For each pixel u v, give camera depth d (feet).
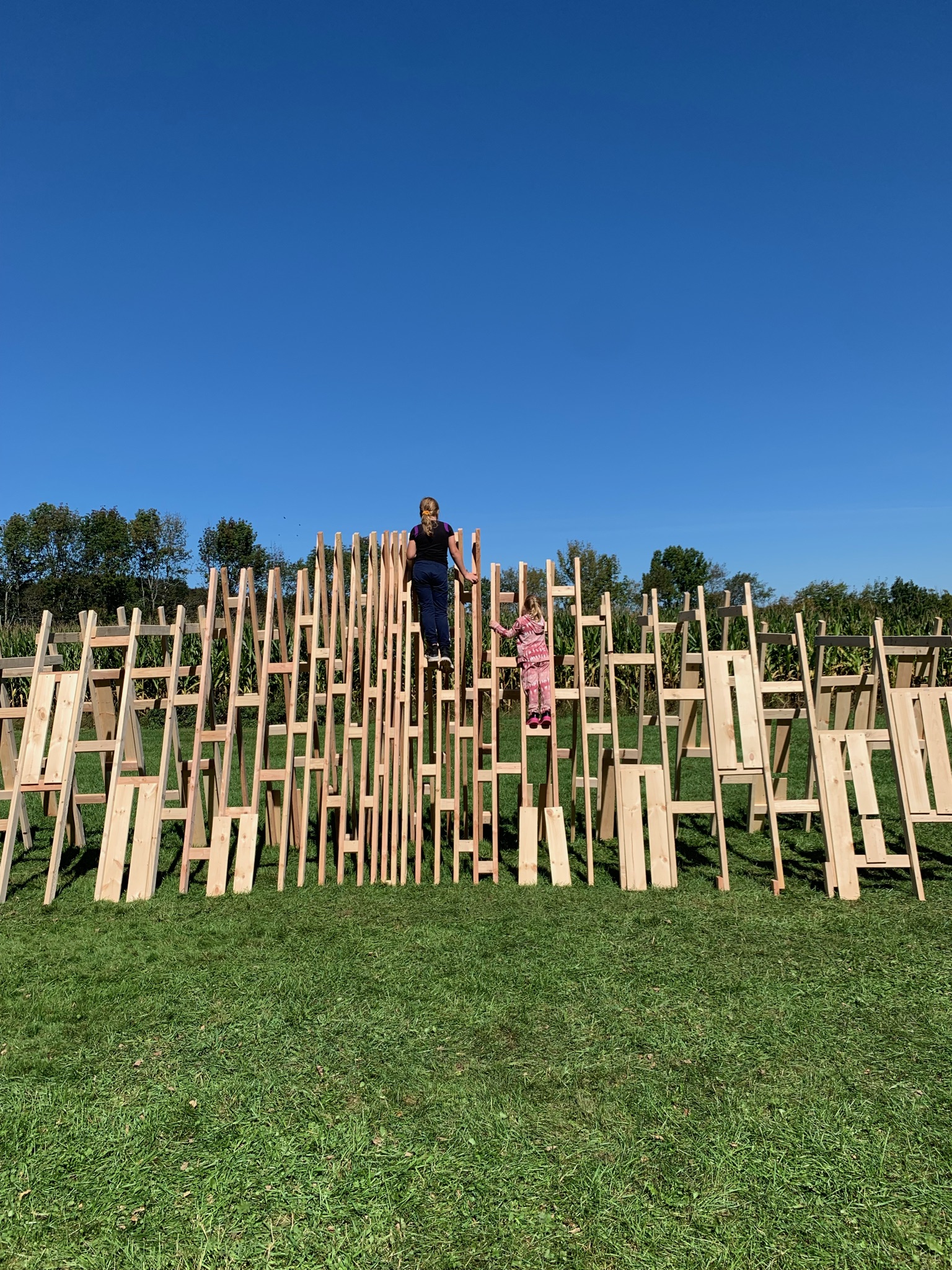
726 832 28.07
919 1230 8.96
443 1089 11.78
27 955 17.63
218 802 23.12
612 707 23.34
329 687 23.67
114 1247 8.87
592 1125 10.87
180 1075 12.32
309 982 15.61
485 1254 8.71
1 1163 10.33
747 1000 14.51
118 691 27.25
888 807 30.30
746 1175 9.87
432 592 24.09
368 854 25.76
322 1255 8.71
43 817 32.32
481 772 23.20
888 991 14.83
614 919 19.04
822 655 25.93
